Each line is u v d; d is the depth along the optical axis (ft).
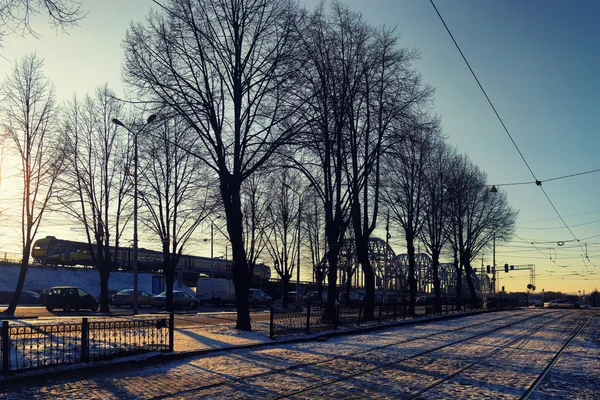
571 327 101.96
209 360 47.57
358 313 92.38
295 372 41.14
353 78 90.12
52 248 193.36
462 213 169.27
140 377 38.52
